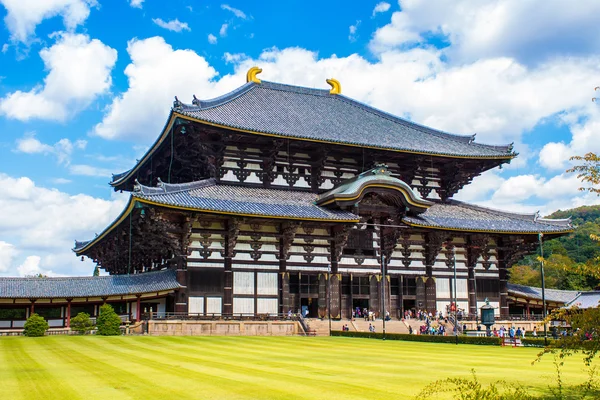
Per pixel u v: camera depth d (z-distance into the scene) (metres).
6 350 38.56
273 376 25.95
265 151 70.69
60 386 23.23
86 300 61.00
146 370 27.97
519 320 75.81
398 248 72.81
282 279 64.94
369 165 76.88
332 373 27.23
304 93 88.12
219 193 65.06
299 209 65.69
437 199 82.00
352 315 68.62
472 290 75.88
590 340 21.28
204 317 60.09
